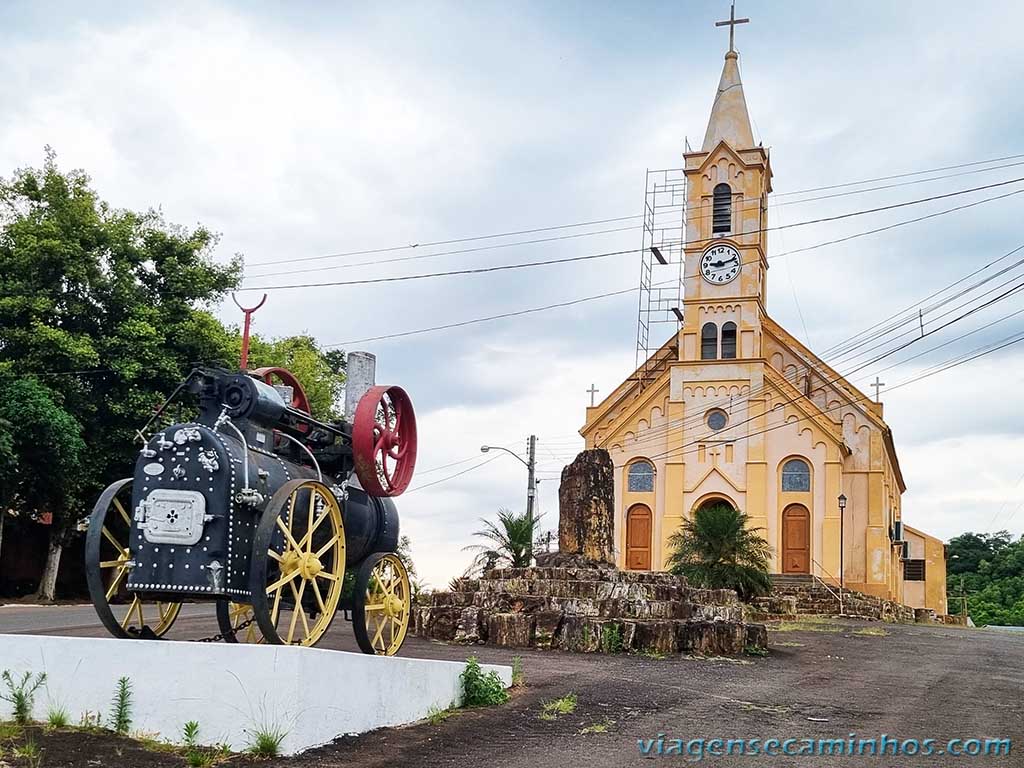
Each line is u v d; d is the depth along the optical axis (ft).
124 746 32.58
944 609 215.10
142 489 35.99
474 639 76.18
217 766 31.71
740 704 51.70
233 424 38.68
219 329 127.13
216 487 35.81
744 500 180.45
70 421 108.58
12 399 105.81
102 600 37.78
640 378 201.36
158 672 34.06
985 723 48.55
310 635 38.09
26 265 116.16
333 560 40.37
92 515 38.29
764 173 197.26
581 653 73.10
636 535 186.19
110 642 34.63
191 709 33.68
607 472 91.76
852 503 182.70
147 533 35.63
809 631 104.27
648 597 81.46
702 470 183.52
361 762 33.88
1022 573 343.87
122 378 116.78
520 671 57.21
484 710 46.01
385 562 46.19
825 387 189.57
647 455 188.44
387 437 43.70
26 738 32.53
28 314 115.65
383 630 46.39
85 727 33.96
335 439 44.73
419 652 67.31
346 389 56.08
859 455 184.14
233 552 35.83
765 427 182.19
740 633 76.89
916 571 217.15
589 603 78.02
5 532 125.39
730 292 189.47
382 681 39.42
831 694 56.65
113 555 45.91
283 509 37.29
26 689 34.96
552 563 88.12
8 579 125.59
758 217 191.83
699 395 186.29
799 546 177.68
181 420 118.21
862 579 179.52
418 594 91.40
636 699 51.52
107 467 121.39
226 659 33.76
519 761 36.60
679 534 130.72
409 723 41.47
